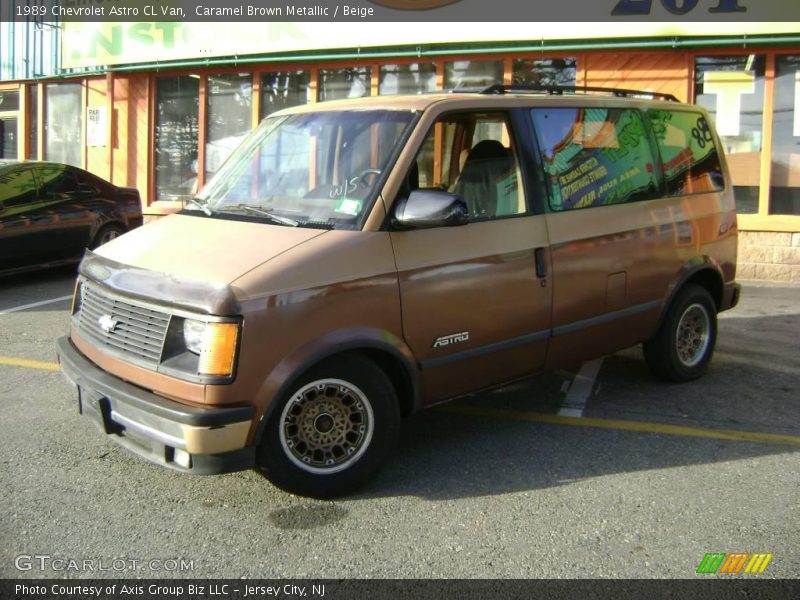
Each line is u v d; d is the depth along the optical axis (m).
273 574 3.17
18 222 9.08
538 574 3.17
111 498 3.81
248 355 3.36
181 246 3.84
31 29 14.98
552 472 4.18
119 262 3.89
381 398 3.85
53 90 15.13
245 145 4.83
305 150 4.39
